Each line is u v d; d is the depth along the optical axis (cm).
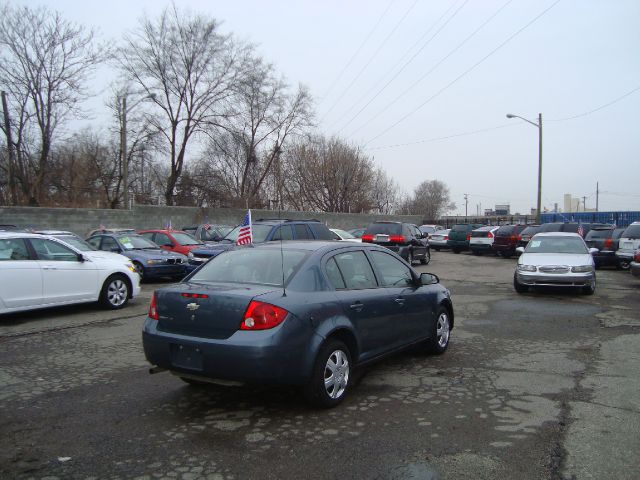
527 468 358
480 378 575
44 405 495
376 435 418
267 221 1376
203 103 3347
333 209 4291
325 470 357
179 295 473
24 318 962
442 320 690
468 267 2052
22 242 936
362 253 582
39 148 2934
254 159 3812
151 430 432
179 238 1688
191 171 3825
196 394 527
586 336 790
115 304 1061
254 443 404
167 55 3228
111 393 530
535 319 931
